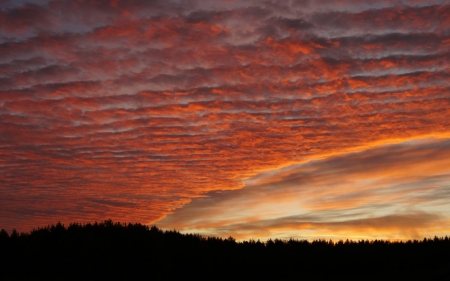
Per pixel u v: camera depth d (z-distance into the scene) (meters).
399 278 41.62
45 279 42.44
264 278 47.47
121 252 50.19
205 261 51.41
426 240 51.59
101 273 45.00
